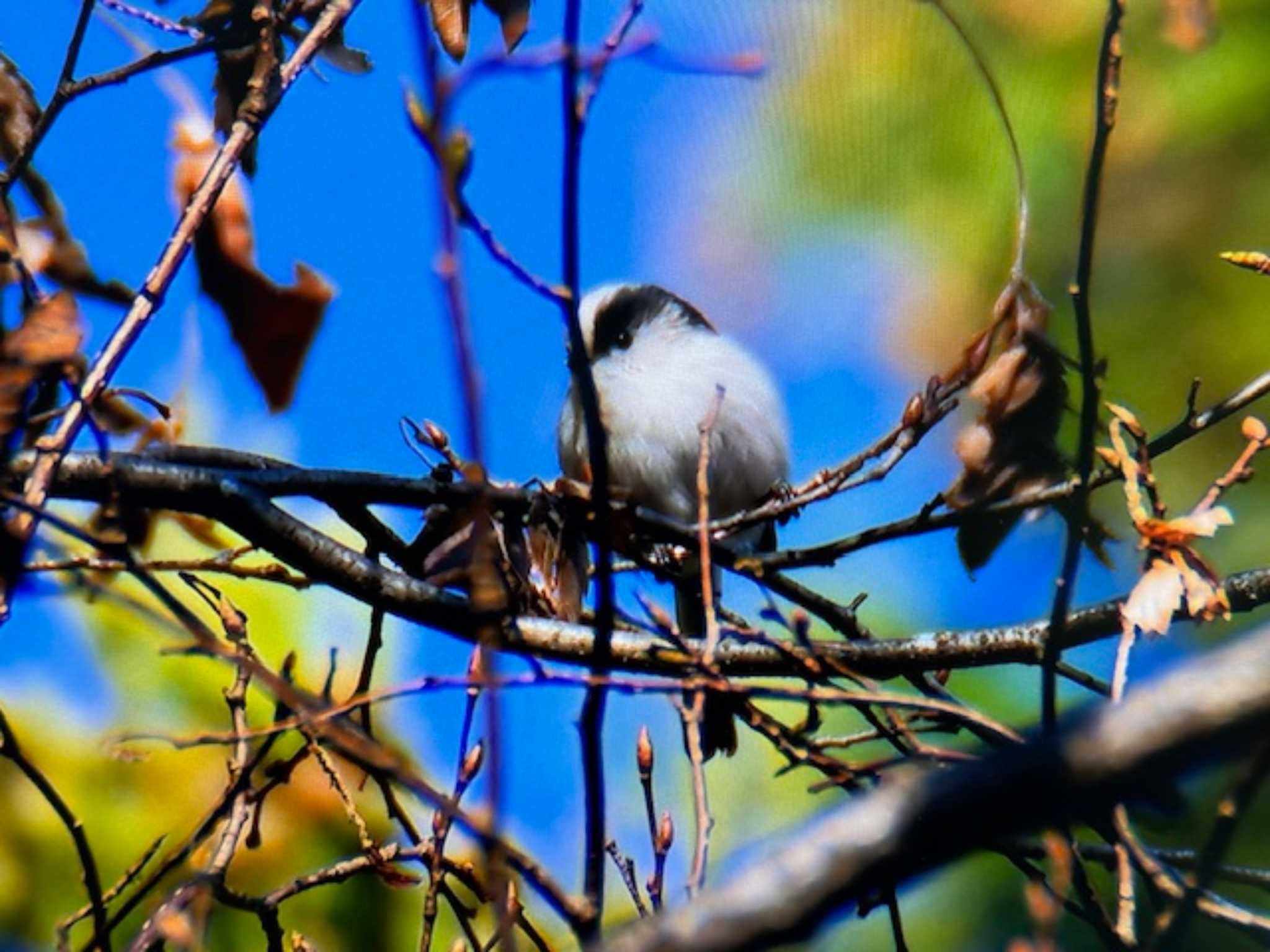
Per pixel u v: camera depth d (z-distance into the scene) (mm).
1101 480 6848
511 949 3943
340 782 6355
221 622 7230
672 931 3545
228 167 6723
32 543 5867
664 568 7688
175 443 7734
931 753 5617
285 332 7262
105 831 8492
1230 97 9562
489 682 4055
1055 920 4691
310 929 8227
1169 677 3508
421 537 7500
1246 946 7613
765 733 6031
